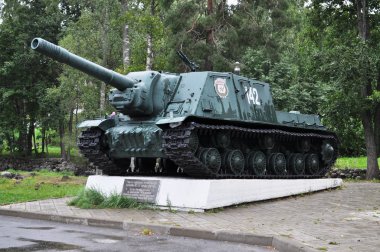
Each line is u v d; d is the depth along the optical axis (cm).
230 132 1489
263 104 1692
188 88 1488
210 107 1455
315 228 980
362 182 2297
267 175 1625
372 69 2330
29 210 1272
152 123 1472
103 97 3488
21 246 828
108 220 1083
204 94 1459
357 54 2325
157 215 1203
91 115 3469
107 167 1648
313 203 1443
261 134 1608
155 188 1338
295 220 1104
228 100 1527
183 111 1430
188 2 3312
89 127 1573
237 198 1377
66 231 1010
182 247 846
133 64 3316
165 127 1347
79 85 3581
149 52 2977
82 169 3753
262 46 3691
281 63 3794
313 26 2869
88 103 3581
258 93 1689
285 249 806
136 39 3403
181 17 3316
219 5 3497
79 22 3512
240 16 3509
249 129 1505
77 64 1331
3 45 4366
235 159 1495
